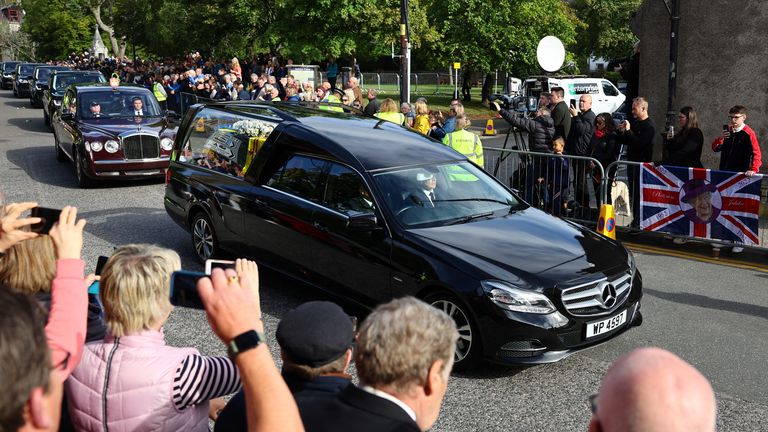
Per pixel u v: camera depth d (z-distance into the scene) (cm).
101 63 3806
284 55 2303
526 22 3400
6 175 1341
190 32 2619
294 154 661
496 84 4206
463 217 589
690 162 882
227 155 739
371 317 197
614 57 4744
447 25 3281
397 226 559
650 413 125
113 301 239
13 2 8594
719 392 487
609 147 939
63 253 205
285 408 153
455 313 518
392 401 187
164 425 240
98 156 1175
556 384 499
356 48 2370
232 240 716
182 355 247
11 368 126
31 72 3403
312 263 621
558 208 967
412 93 3984
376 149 629
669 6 1149
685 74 1158
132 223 975
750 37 1081
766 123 1088
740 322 617
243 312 160
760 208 791
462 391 489
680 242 883
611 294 518
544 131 1024
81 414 241
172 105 2130
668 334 591
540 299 488
